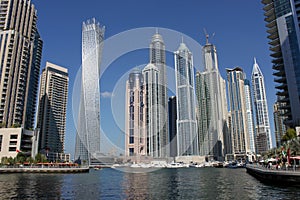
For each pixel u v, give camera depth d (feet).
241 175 282.36
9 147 419.33
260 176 198.80
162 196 127.65
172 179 241.55
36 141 456.04
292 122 337.72
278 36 393.91
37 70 587.27
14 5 536.42
